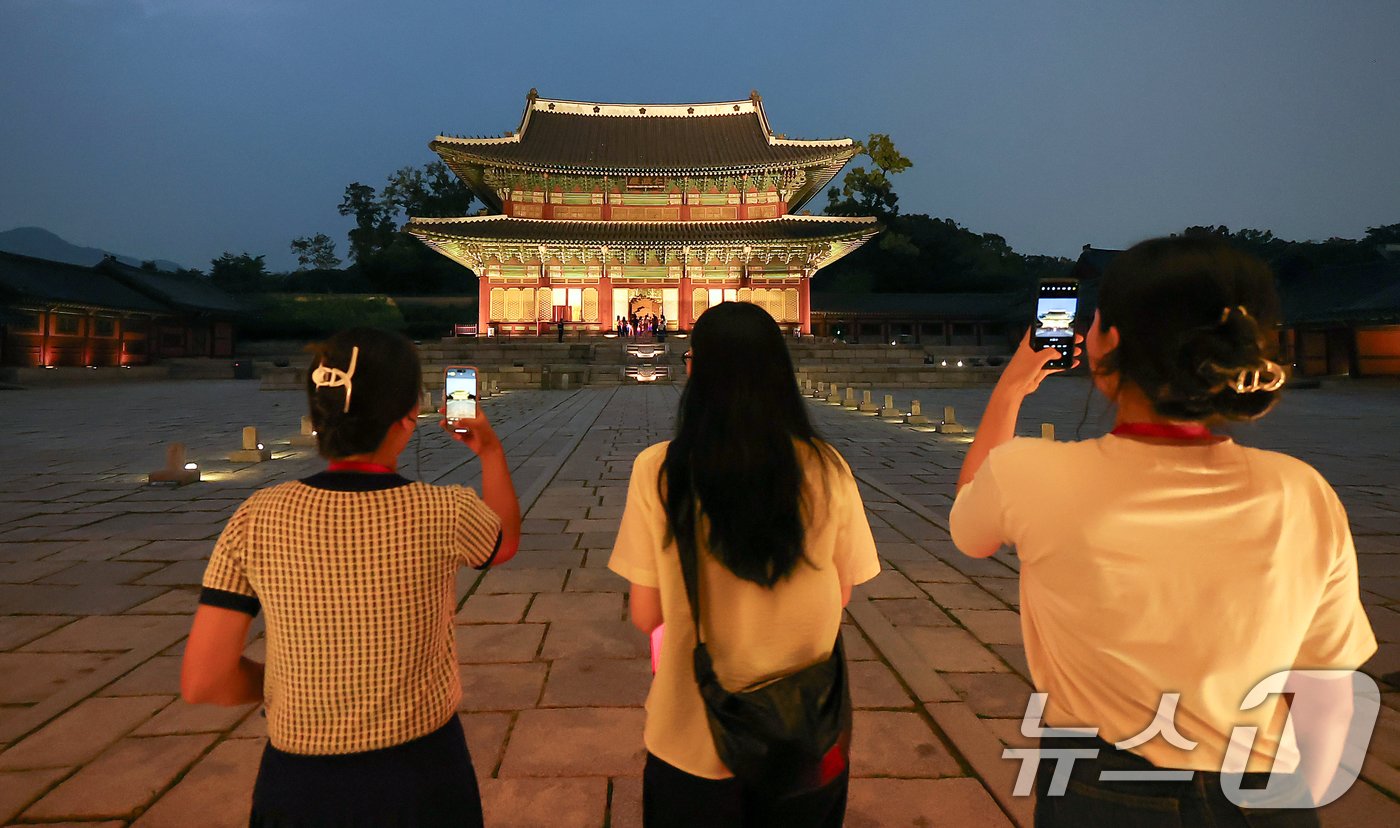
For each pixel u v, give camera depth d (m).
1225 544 1.12
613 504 8.55
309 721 1.44
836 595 1.51
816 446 1.50
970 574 5.91
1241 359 1.05
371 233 78.19
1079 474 1.19
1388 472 10.75
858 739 3.33
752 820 1.46
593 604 5.15
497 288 46.16
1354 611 1.19
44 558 6.34
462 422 1.70
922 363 41.62
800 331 46.22
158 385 39.00
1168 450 1.17
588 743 3.27
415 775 1.47
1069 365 1.42
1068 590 1.18
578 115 50.44
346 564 1.43
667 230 43.38
